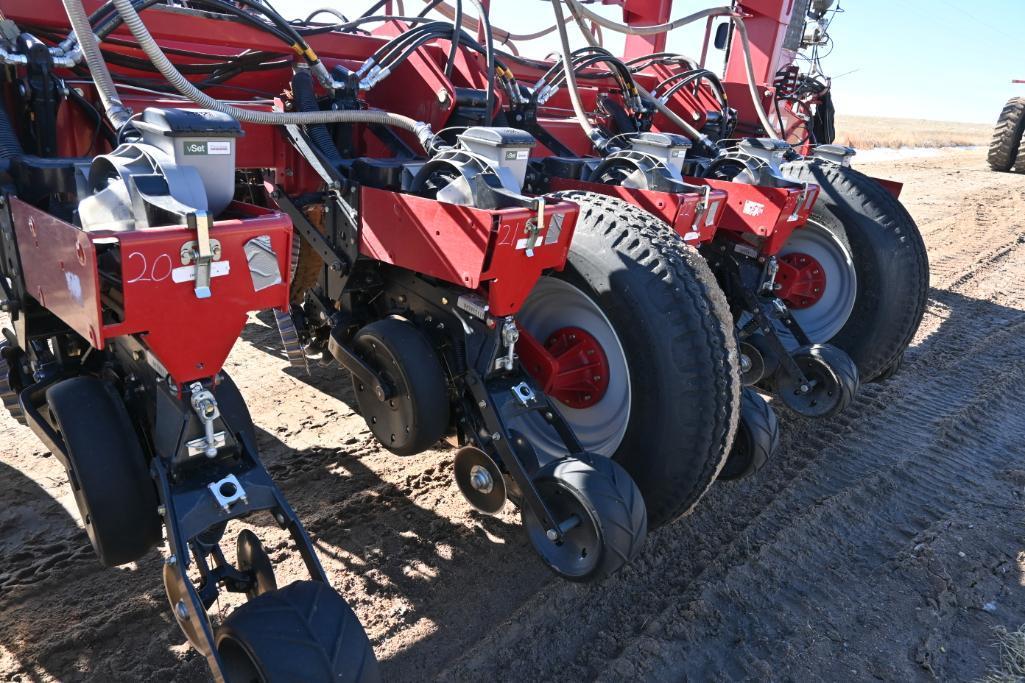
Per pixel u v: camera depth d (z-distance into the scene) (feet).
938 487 11.61
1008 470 12.22
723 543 9.81
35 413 7.45
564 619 8.20
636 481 8.92
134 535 6.83
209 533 6.50
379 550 9.18
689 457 8.52
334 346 9.83
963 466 12.34
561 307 9.89
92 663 7.17
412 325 9.18
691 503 8.87
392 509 10.03
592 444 9.64
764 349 13.00
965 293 22.41
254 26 9.35
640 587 8.84
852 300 13.99
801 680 7.59
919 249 13.42
